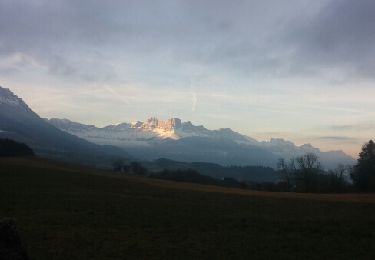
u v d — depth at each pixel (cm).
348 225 3841
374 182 11269
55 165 10850
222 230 3519
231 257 2697
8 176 7131
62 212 4088
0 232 1586
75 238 3042
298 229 3638
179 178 12862
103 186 6775
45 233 3161
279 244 3058
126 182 7700
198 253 2766
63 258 2547
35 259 2506
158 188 7075
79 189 6119
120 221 3759
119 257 2619
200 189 7500
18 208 4250
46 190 5741
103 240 3023
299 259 2688
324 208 5088
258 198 6209
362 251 2914
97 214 4056
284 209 4900
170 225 3672
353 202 5853
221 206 4978
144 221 3797
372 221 4062
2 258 1540
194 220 3916
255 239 3200
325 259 2706
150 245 2927
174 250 2822
